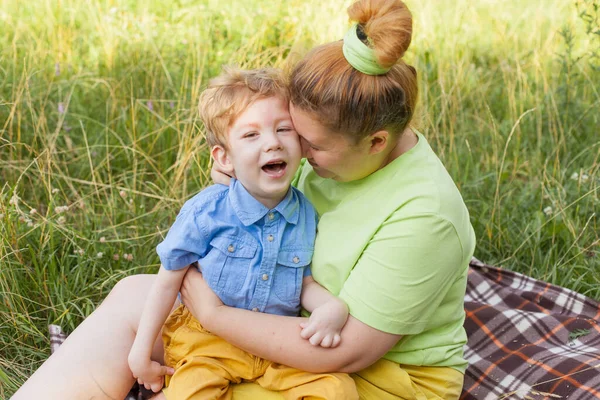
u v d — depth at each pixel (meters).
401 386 2.13
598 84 4.27
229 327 2.05
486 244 3.49
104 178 3.73
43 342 2.78
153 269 3.17
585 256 3.28
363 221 2.06
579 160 3.95
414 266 1.97
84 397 2.15
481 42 4.98
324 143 1.96
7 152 3.70
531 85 4.39
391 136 1.98
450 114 4.12
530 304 3.02
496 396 2.48
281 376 2.07
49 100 3.96
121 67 4.35
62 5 4.90
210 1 5.22
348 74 1.86
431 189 1.99
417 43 4.62
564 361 2.54
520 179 3.98
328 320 1.99
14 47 3.89
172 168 3.75
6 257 2.86
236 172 2.09
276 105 2.04
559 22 4.90
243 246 2.09
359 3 1.88
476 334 2.80
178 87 4.17
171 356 2.17
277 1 4.98
